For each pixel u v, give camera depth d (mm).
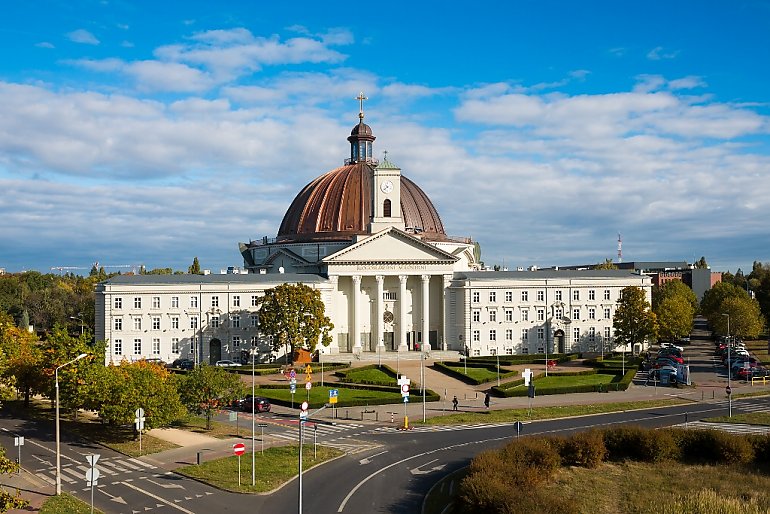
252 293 150125
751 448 70688
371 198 173000
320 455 72625
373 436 82750
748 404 101875
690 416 92875
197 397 83812
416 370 136125
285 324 137500
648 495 59812
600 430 73500
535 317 162000
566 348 162875
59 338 89188
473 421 90875
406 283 163500
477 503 53656
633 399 105812
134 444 77125
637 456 71500
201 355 147500
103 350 92500
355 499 58688
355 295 157750
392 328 163125
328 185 179875
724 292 196375
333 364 141125
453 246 181625
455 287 161125
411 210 177500
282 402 102438
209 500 58219
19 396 107875
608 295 164750
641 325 147625
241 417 94000
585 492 60562
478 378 122062
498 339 160375
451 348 160750
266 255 178500
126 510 55500
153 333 146000
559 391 110812
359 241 157500
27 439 79625
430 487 62062
